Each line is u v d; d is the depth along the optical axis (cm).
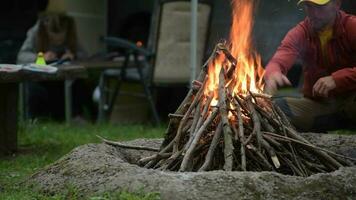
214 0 1242
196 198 536
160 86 1252
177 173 568
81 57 1468
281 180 555
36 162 872
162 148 660
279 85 703
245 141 608
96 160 625
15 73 901
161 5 1232
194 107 638
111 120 1376
